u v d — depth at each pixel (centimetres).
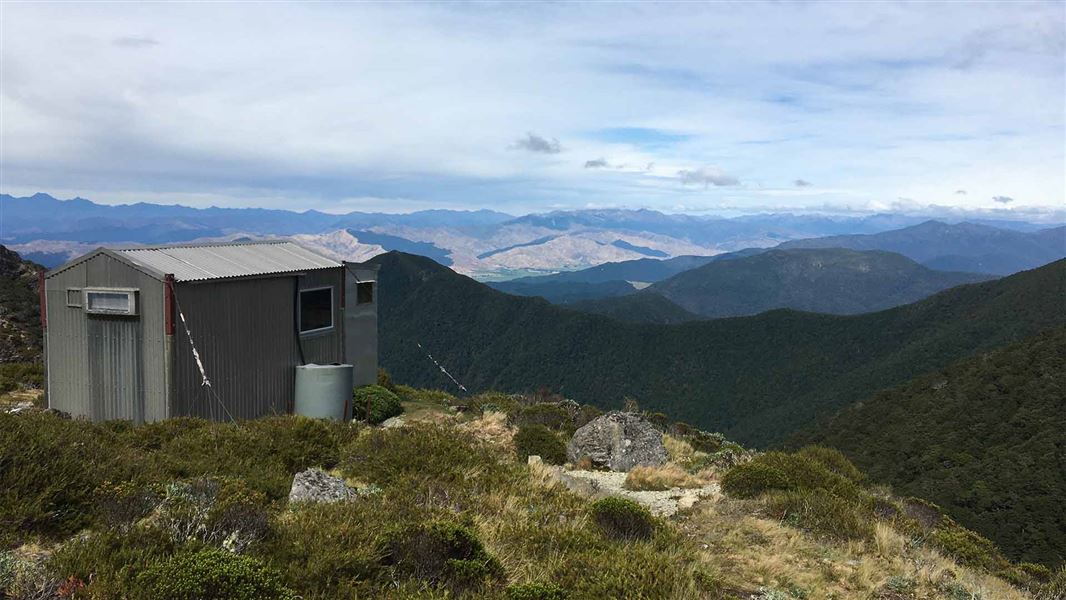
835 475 1442
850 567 940
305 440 1316
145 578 553
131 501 756
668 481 1511
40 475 746
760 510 1195
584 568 752
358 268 2244
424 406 2353
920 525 1314
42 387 2256
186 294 1627
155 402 1598
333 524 750
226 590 548
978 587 988
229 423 1455
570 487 1309
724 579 830
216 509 711
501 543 830
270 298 1875
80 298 1661
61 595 534
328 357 2112
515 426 2075
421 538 723
